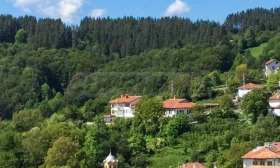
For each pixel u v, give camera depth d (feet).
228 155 572.10
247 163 513.45
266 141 603.26
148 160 650.02
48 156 609.42
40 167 612.70
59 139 619.26
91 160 632.38
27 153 645.92
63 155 607.37
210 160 606.96
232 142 627.05
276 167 487.61
